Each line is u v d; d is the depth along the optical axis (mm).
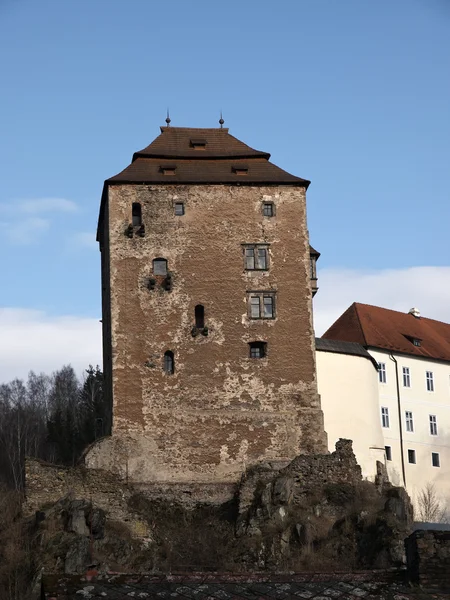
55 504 64000
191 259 72688
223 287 72375
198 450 69688
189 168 75250
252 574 31359
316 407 71125
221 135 78562
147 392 70312
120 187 73438
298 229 73875
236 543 64188
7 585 58469
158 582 30734
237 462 69688
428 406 89062
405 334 91375
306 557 62125
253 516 65312
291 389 71312
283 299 72625
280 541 63281
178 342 71312
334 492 66562
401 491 68938
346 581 31172
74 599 29906
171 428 69875
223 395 70688
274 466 69438
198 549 64250
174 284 72125
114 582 30656
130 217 73125
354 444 75000
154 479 68875
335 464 67500
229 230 73375
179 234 73000
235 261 72938
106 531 63562
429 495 82875
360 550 61906
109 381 72125
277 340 71938
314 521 64812
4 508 65312
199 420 70125
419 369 89500
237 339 71688
